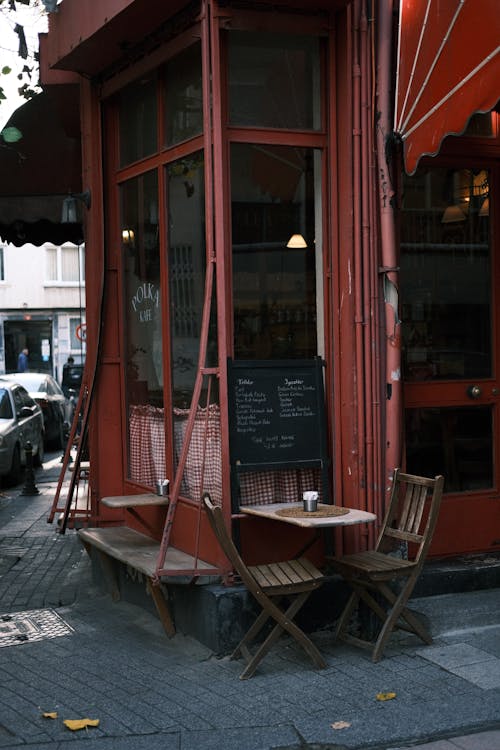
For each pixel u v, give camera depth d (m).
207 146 5.88
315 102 6.25
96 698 5.14
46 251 40.16
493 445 6.92
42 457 16.80
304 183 6.28
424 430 6.77
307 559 5.93
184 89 6.37
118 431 7.71
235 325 6.09
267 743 4.53
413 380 6.77
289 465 5.98
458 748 4.48
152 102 6.89
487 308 6.98
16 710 5.00
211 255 5.90
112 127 7.57
